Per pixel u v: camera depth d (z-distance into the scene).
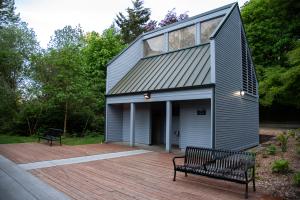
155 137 15.56
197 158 7.17
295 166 8.04
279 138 11.88
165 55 15.54
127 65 16.77
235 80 12.98
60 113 18.69
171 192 5.98
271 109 28.62
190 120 12.74
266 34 23.78
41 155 10.80
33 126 18.73
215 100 10.62
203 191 6.07
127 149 12.98
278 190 6.10
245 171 5.68
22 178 7.06
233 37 13.07
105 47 22.69
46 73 17.80
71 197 5.57
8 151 11.72
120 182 6.79
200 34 14.13
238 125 13.02
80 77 18.23
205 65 12.02
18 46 22.48
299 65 9.25
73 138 17.25
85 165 8.91
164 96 12.23
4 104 18.77
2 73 20.81
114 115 16.36
